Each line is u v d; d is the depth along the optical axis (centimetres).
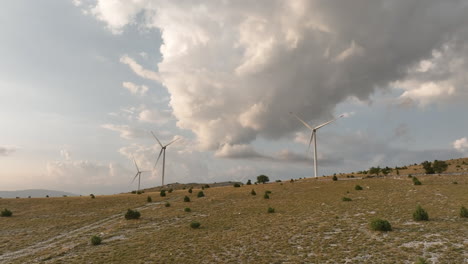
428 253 2164
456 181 6544
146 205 7081
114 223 4841
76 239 3725
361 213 4053
